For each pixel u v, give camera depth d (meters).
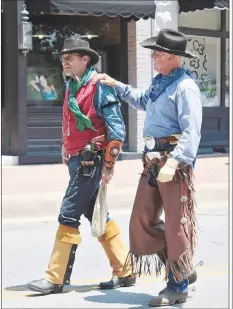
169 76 10.75
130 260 11.71
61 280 11.95
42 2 28.00
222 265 14.84
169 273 10.98
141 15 28.91
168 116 10.77
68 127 11.90
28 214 21.20
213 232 18.80
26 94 29.98
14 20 29.30
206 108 36.38
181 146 10.41
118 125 11.70
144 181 11.18
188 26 35.88
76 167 11.80
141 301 11.57
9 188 24.00
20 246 17.02
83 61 11.75
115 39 33.16
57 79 31.66
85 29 32.41
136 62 32.56
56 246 11.92
